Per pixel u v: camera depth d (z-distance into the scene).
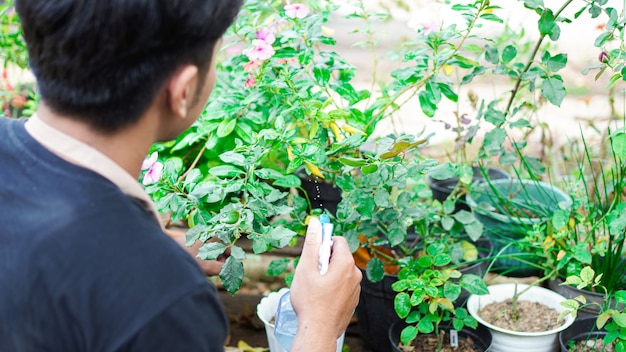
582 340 2.03
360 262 2.20
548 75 2.00
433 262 1.94
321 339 1.24
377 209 1.94
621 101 3.47
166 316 0.92
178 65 1.00
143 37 0.94
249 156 1.83
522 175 2.68
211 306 0.98
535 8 1.95
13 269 0.94
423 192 2.26
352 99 2.10
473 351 2.02
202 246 1.66
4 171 1.01
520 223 2.32
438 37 2.01
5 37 2.49
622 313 1.81
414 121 3.46
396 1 3.22
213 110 2.11
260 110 2.17
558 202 2.43
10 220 0.97
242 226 1.70
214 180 2.15
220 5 1.01
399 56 2.28
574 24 4.15
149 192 1.79
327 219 1.40
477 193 2.34
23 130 1.04
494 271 2.46
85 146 0.99
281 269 2.13
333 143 1.92
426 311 1.98
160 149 2.24
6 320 0.94
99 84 0.96
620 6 3.99
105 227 0.95
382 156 1.75
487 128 3.31
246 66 1.92
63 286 0.92
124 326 0.91
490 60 2.05
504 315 2.09
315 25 2.05
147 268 0.94
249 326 2.45
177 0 0.95
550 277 2.19
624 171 2.12
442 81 2.04
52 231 0.94
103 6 0.92
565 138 3.19
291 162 1.83
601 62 1.99
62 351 0.93
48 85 0.98
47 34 0.95
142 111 1.00
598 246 2.06
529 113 3.14
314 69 2.06
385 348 2.21
